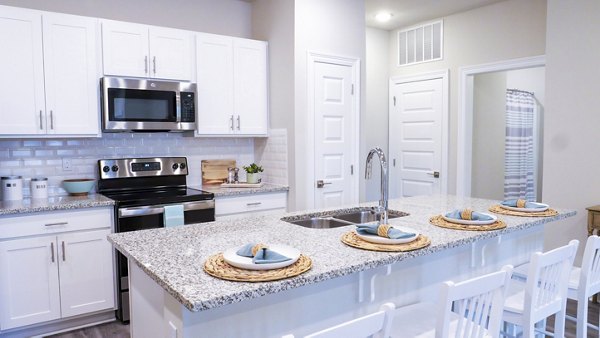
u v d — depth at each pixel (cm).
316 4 392
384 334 117
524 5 420
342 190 422
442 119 495
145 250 175
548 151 372
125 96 335
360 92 430
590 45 344
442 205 291
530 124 632
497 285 151
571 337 285
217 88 387
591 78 344
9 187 310
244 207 375
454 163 488
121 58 338
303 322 167
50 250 288
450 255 227
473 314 153
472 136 513
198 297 124
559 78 363
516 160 613
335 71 410
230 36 419
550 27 368
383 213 220
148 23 382
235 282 137
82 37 323
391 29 545
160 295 163
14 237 276
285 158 398
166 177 388
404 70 536
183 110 363
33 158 336
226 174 425
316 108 399
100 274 307
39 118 308
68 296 296
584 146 350
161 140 394
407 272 206
